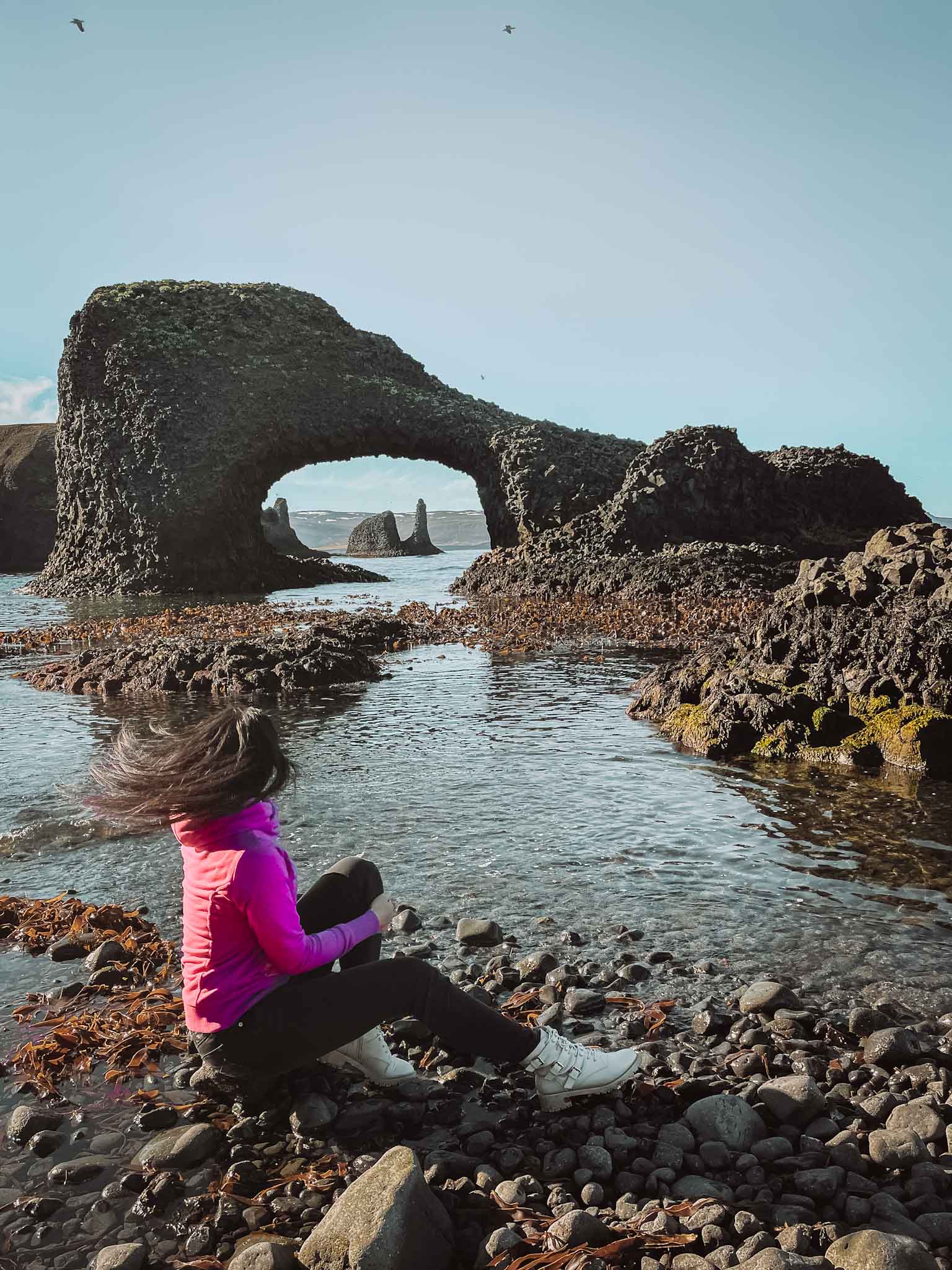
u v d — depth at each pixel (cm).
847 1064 305
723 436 3039
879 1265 203
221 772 249
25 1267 226
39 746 819
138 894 471
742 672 860
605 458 3816
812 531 3122
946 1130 263
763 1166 255
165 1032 336
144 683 1144
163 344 3956
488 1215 239
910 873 480
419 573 4400
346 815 589
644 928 418
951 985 360
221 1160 267
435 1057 319
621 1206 238
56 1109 295
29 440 6016
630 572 2400
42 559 5750
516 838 542
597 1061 287
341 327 4697
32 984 382
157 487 3609
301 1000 262
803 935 408
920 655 756
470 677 1202
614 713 950
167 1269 224
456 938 411
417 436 4106
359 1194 228
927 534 1190
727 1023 332
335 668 1149
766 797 625
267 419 3884
